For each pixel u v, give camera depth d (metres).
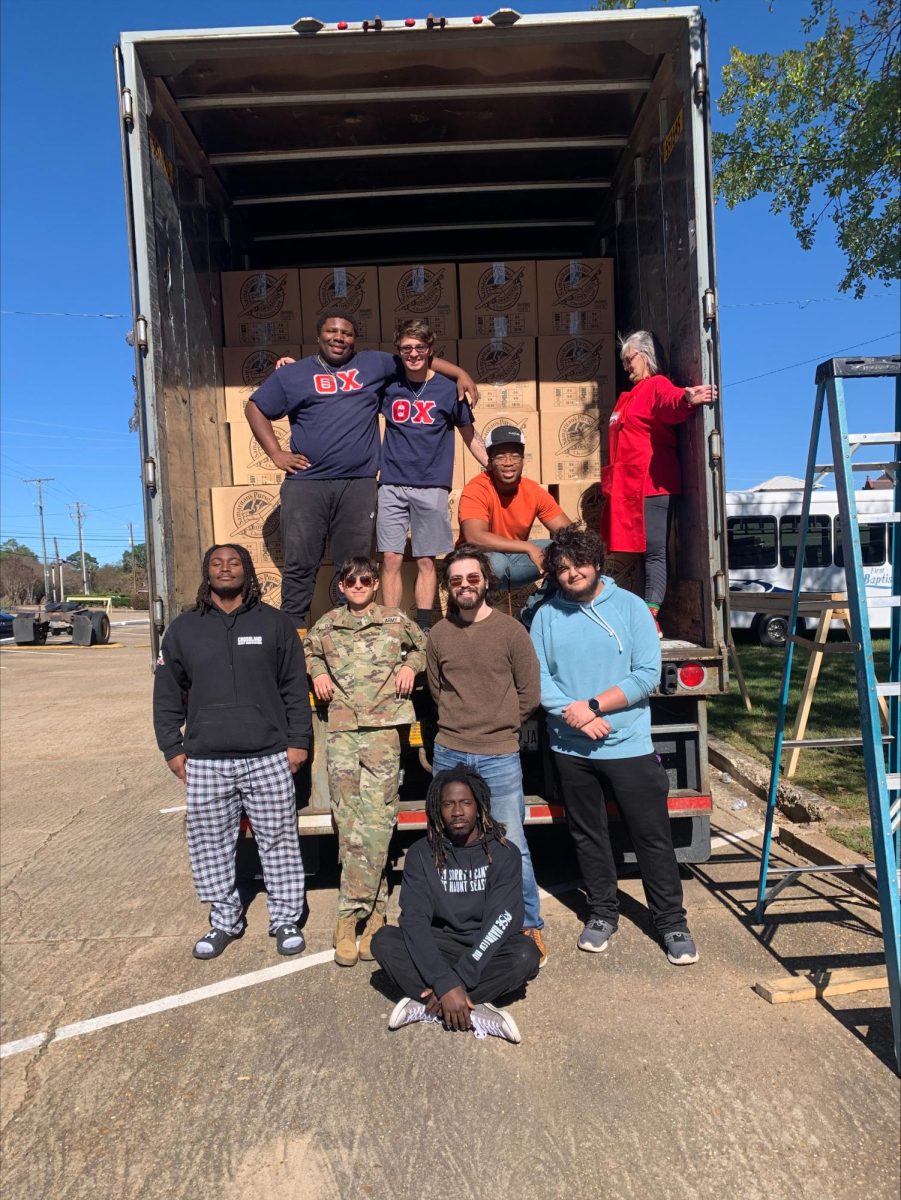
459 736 3.33
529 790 3.96
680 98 4.03
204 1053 2.91
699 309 3.73
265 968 3.53
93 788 6.94
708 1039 2.84
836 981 3.11
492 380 5.00
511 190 5.44
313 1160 2.37
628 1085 2.62
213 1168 2.36
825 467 3.42
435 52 4.02
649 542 4.17
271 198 5.43
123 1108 2.64
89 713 11.07
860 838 4.42
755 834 4.87
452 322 5.04
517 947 3.06
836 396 2.90
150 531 3.69
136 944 3.81
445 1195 2.22
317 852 4.14
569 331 5.06
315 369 4.16
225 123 4.63
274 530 4.54
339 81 4.26
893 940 2.64
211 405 4.75
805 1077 2.62
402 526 4.21
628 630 3.38
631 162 4.90
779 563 15.45
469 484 4.16
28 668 18.23
